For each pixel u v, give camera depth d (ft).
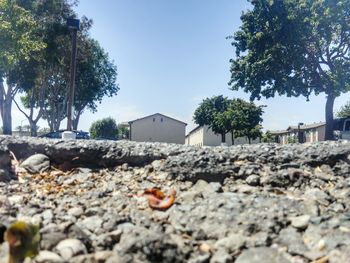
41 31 87.30
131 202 9.06
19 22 66.08
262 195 8.82
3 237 5.97
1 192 10.06
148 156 13.15
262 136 142.51
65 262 5.34
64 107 105.81
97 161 13.42
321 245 6.20
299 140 127.24
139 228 6.71
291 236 6.59
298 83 70.79
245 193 9.87
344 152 12.73
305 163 12.37
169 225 7.38
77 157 13.38
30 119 100.17
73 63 38.83
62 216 7.66
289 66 71.61
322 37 71.31
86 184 11.10
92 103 122.93
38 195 9.85
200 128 183.62
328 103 75.36
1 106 85.71
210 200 8.29
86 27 94.99
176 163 11.57
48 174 12.44
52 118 110.01
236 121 135.54
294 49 70.23
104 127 186.50
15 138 14.87
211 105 173.37
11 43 65.41
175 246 5.88
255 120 136.87
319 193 9.42
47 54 87.81
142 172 12.25
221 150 13.21
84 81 108.47
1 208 8.00
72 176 12.19
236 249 6.17
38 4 87.61
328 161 12.47
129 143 14.42
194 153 12.34
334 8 68.33
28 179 11.85
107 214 7.65
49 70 96.68
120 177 11.94
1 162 12.05
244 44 75.61
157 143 15.15
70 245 5.81
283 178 10.73
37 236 5.21
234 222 7.13
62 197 9.73
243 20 74.18
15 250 4.98
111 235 6.31
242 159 12.45
